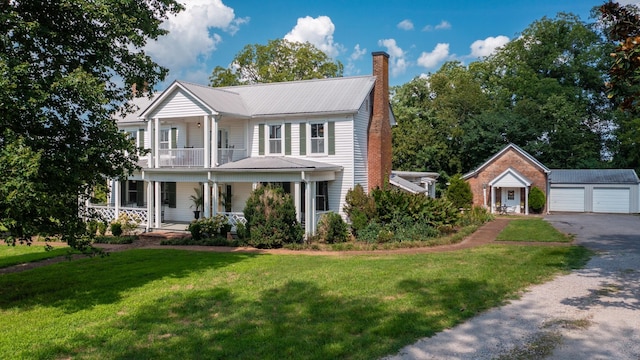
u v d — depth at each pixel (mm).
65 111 10812
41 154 9570
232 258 16562
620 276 11938
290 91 27375
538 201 37531
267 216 19797
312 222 22359
